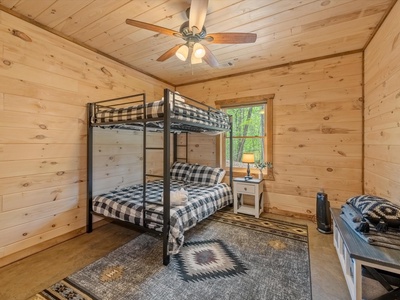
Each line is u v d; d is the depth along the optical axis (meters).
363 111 2.76
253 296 1.58
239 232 2.69
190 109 2.47
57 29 2.35
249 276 1.81
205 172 3.72
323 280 1.77
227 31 2.35
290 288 1.67
